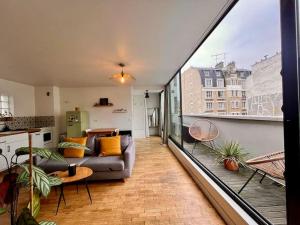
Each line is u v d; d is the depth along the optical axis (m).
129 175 3.26
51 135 5.95
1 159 3.88
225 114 3.36
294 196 1.15
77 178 2.41
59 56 3.18
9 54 3.03
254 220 1.61
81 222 2.09
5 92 4.97
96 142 3.84
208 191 2.51
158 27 2.23
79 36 2.41
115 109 6.67
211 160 3.62
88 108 6.61
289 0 1.17
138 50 2.99
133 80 5.78
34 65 3.70
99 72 4.45
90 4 1.73
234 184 2.48
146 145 6.71
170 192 2.76
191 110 5.20
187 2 1.76
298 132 1.13
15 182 1.12
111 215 2.21
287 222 1.21
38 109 6.10
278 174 1.82
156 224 2.01
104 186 3.05
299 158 1.12
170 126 6.77
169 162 4.38
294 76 1.15
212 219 2.07
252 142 2.70
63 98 6.56
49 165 3.06
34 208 1.17
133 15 1.95
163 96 7.63
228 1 1.76
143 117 9.04
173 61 3.71
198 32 2.39
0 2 1.65
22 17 1.92
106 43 2.66
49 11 1.82
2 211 1.12
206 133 4.27
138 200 2.55
